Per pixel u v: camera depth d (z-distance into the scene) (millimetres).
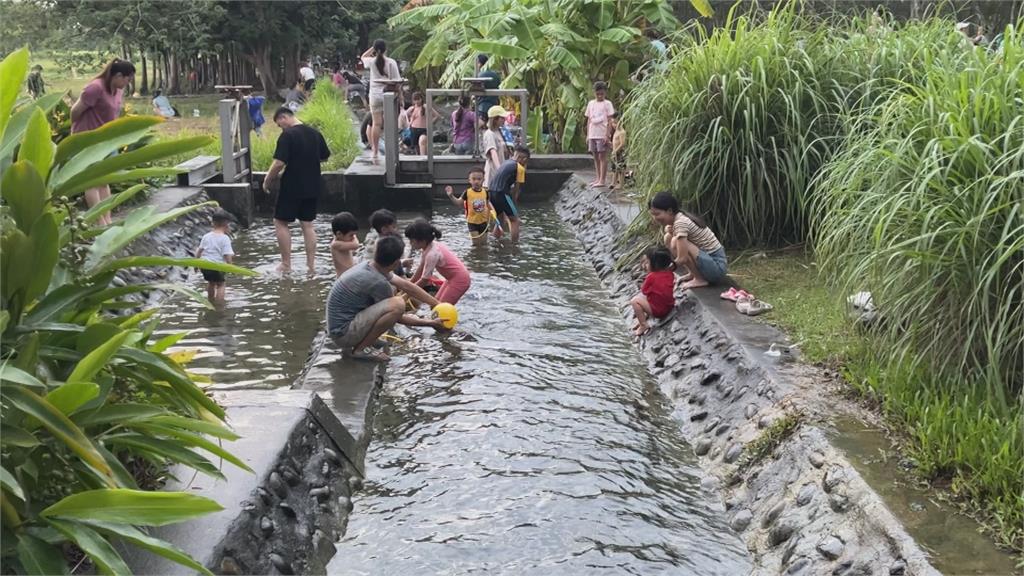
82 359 3186
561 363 7109
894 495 4105
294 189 9375
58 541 3057
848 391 5316
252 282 9336
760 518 4660
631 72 15227
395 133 13289
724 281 7664
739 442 5316
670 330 7270
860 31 9406
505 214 11391
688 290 7539
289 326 7906
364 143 17484
